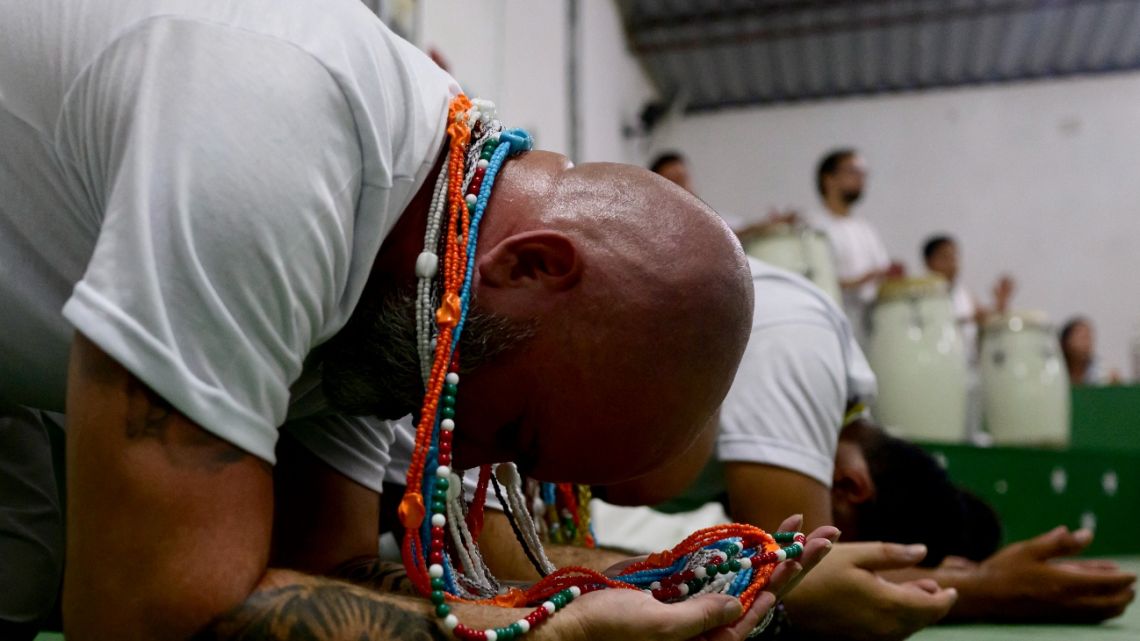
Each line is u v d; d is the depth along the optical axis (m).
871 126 9.05
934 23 8.09
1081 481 3.27
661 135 8.41
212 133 0.65
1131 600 1.57
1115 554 3.38
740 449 1.31
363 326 0.78
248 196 0.65
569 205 0.76
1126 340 8.30
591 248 0.72
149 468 0.63
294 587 0.67
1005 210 8.70
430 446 0.74
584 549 1.20
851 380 1.43
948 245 6.10
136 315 0.63
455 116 0.80
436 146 0.77
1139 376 6.93
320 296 0.69
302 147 0.67
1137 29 8.14
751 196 9.16
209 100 0.66
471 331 0.73
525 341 0.72
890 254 8.84
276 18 0.71
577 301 0.72
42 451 1.10
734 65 8.71
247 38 0.69
